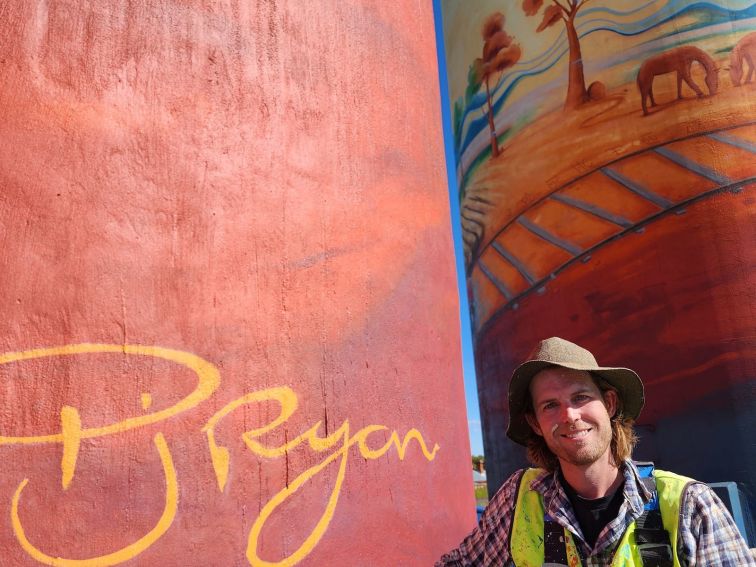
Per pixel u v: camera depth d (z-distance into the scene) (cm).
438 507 375
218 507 278
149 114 304
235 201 320
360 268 367
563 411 213
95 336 265
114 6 306
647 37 974
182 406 279
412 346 391
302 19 379
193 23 330
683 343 842
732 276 829
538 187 1058
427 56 486
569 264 980
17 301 253
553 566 211
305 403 318
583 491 213
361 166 388
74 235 270
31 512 238
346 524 318
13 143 267
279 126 349
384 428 353
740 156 866
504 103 1161
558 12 1097
